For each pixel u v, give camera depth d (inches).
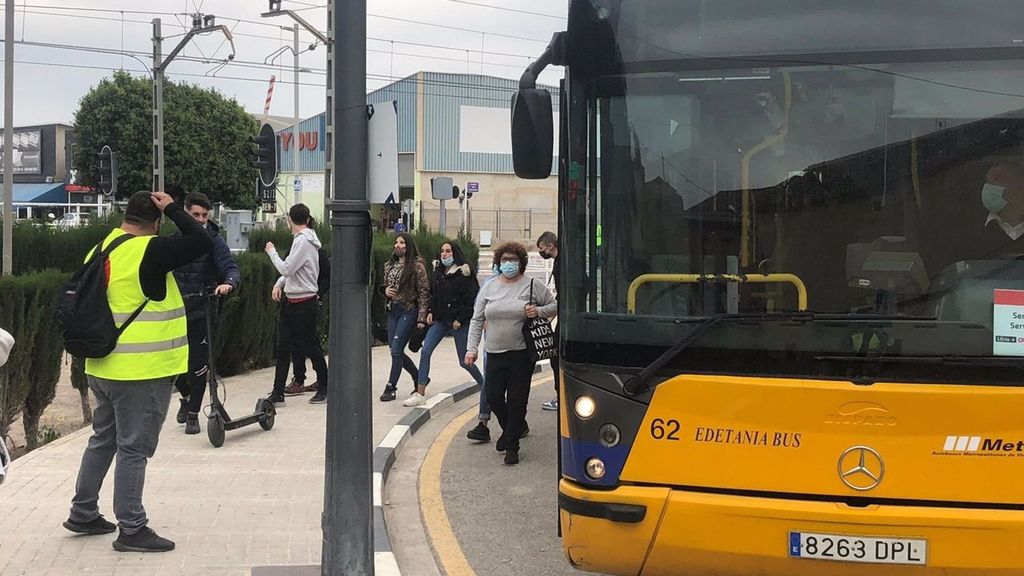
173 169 1620.3
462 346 331.9
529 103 148.3
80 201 2539.4
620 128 138.2
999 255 126.6
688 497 126.6
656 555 129.5
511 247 264.7
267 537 189.2
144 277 171.8
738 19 135.9
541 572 184.5
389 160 165.2
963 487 120.6
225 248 281.4
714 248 134.1
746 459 125.6
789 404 123.6
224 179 1676.9
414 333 341.7
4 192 649.6
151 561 172.7
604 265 136.7
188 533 190.2
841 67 132.7
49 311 283.1
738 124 135.1
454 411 346.9
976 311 125.3
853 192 131.0
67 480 223.0
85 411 320.8
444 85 1925.4
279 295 329.4
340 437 157.2
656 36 137.9
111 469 232.7
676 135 136.7
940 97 130.1
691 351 129.0
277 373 330.0
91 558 173.0
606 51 139.1
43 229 459.8
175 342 178.7
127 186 1610.5
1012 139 128.0
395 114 165.5
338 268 156.7
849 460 122.5
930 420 120.7
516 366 266.2
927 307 127.0
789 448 124.1
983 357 122.5
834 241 131.0
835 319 125.4
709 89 136.2
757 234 133.2
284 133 2160.4
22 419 319.3
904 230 129.3
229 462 248.2
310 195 2076.8
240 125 1710.1
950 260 127.7
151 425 176.7
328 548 157.8
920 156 130.0
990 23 129.2
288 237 549.0
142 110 1608.0
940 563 120.2
